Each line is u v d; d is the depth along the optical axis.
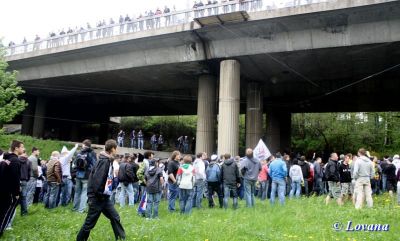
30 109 43.19
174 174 12.25
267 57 23.86
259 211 12.16
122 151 35.16
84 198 12.33
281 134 37.94
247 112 30.23
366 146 46.72
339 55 22.84
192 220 10.53
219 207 13.75
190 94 36.25
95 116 53.03
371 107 34.56
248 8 21.64
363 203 12.70
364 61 24.11
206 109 27.02
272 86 32.31
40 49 31.11
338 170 13.84
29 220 10.66
